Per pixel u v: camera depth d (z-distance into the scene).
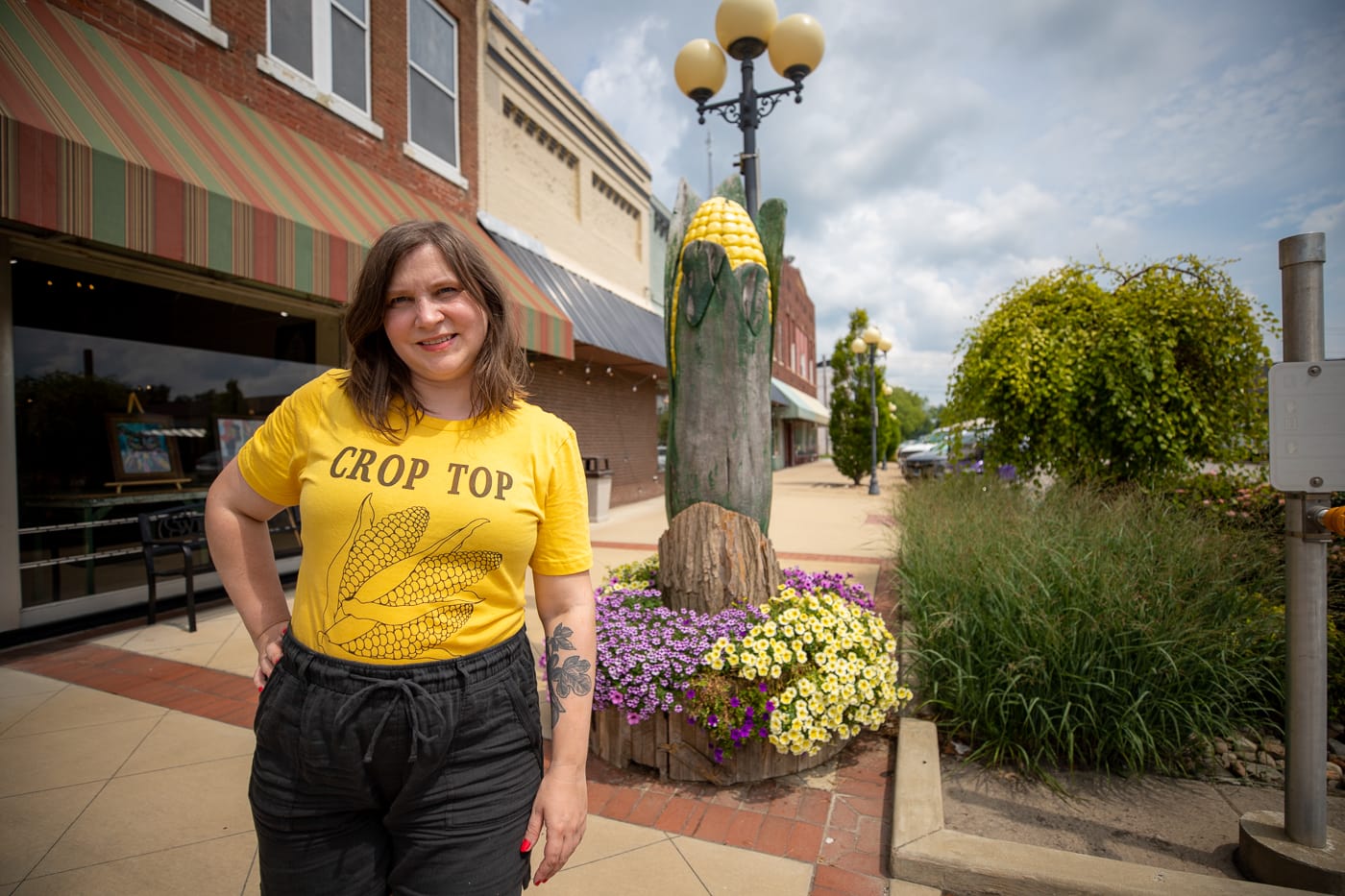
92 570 5.06
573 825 1.13
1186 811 2.50
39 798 2.54
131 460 5.35
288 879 1.11
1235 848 2.28
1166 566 3.29
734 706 2.54
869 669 2.77
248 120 5.33
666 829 2.38
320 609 1.09
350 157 6.48
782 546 8.20
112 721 3.22
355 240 5.25
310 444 1.15
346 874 1.11
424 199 7.45
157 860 2.18
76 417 5.05
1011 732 2.87
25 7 4.07
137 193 3.84
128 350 5.38
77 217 3.57
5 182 3.29
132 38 4.68
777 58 5.50
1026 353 5.68
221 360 6.02
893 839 2.16
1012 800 2.57
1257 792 2.62
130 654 4.21
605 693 2.72
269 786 1.10
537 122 9.86
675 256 3.50
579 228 11.12
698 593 3.14
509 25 9.16
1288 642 2.08
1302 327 2.05
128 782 2.66
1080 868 2.00
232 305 6.08
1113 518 3.92
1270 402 2.05
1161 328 5.37
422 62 7.62
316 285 4.94
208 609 5.34
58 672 3.90
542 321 7.41
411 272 1.12
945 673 3.14
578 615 1.25
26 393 4.78
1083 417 5.69
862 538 8.87
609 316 10.46
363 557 1.07
